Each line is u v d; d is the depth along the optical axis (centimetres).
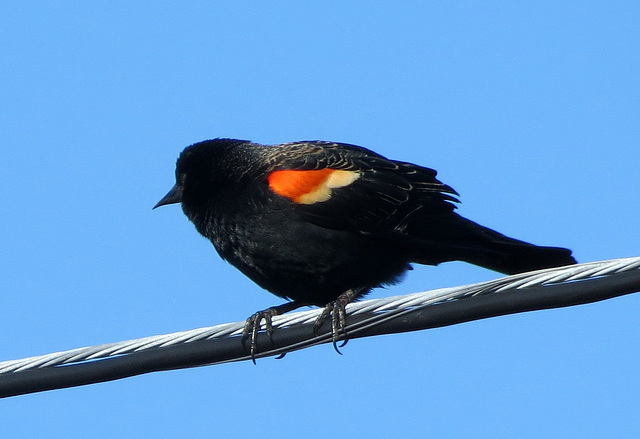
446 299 847
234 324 922
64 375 879
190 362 910
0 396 882
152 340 885
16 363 875
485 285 824
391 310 880
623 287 776
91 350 876
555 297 798
